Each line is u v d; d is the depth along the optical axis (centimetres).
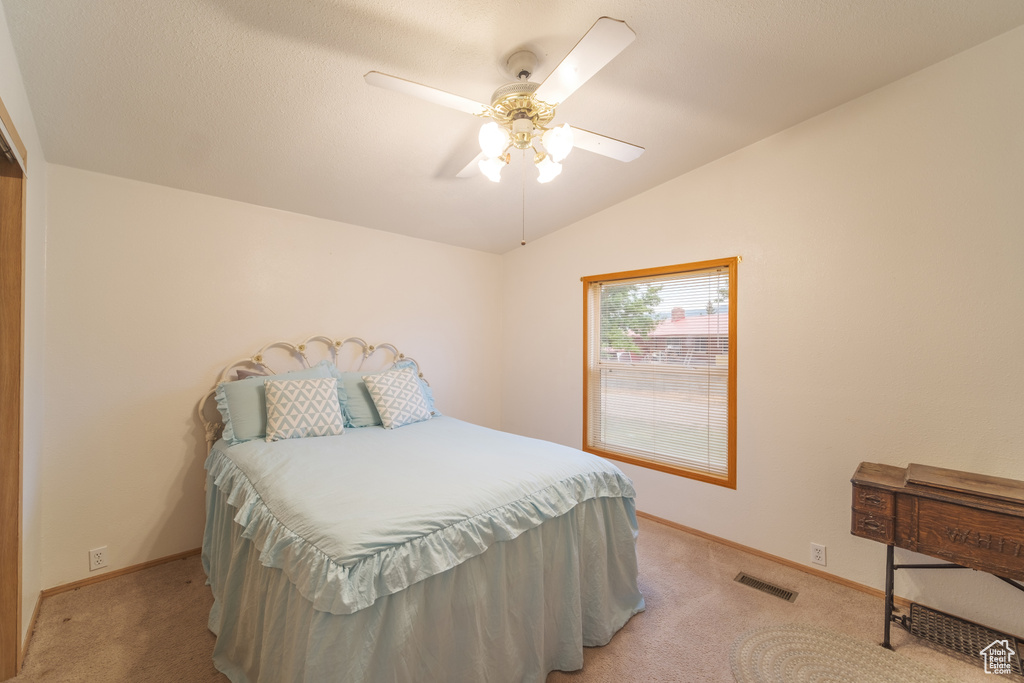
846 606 207
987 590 187
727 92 205
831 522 228
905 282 205
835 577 227
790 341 242
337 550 116
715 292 274
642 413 313
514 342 407
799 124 236
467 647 136
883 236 211
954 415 193
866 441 217
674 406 295
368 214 307
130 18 142
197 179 241
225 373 262
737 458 263
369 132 214
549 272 374
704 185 275
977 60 184
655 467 303
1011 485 166
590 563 185
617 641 184
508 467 182
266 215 281
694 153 261
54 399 212
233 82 174
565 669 167
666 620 198
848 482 223
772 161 247
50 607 201
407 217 318
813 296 233
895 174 207
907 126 203
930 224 198
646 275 305
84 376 220
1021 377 178
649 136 239
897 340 208
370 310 330
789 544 243
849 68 193
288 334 289
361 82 179
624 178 285
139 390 236
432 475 171
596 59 131
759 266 253
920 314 201
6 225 157
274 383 246
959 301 191
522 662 154
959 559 161
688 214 283
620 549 200
